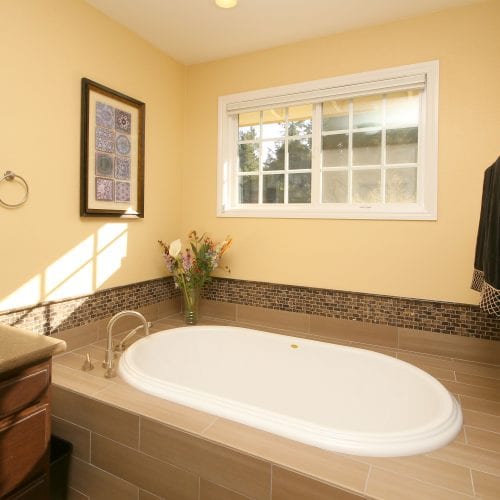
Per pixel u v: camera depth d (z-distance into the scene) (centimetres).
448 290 198
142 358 188
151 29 220
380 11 197
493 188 134
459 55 192
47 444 118
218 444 118
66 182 187
